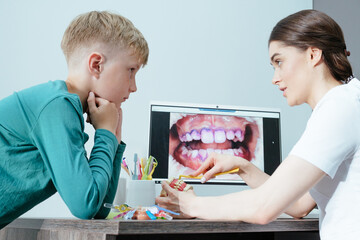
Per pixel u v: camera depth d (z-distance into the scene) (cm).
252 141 154
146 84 182
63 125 75
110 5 186
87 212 71
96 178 75
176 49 189
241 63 196
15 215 80
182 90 186
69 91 87
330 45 88
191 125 151
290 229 84
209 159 111
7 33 178
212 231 69
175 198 89
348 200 79
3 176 77
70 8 184
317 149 75
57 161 72
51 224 78
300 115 199
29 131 77
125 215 81
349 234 77
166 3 192
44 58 179
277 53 93
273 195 75
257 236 128
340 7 194
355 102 79
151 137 147
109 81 90
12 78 175
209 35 195
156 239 106
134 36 93
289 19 93
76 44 91
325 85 89
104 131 84
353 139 77
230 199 80
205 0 198
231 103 191
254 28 202
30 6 181
